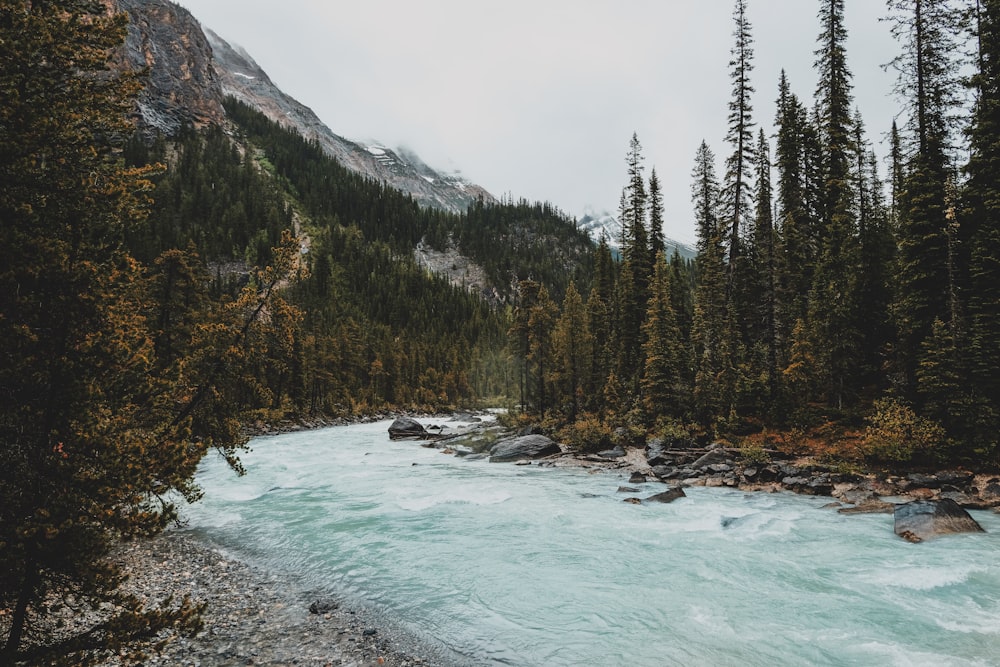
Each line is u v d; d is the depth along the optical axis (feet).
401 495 79.20
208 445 33.32
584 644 32.04
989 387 74.23
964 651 29.50
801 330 101.65
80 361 21.67
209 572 46.91
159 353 57.57
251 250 486.79
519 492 80.12
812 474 79.00
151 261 330.13
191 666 29.78
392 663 30.40
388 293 541.75
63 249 21.34
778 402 101.86
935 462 74.23
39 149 23.09
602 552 50.16
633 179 185.78
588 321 182.09
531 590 41.11
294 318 62.03
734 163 123.54
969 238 84.43
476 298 640.17
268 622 36.32
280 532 59.62
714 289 140.56
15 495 19.48
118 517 21.63
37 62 25.71
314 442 168.25
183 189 517.96
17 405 20.56
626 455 112.98
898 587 39.45
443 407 369.71
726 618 35.04
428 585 42.80
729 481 82.28
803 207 147.13
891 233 114.62
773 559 46.91
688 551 49.85
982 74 86.33
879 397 94.02
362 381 347.77
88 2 29.01
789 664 28.89
